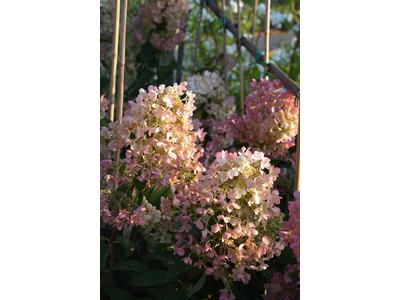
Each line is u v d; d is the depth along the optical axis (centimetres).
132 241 131
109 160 121
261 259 109
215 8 256
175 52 288
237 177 104
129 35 260
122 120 115
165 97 112
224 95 222
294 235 105
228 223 107
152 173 111
